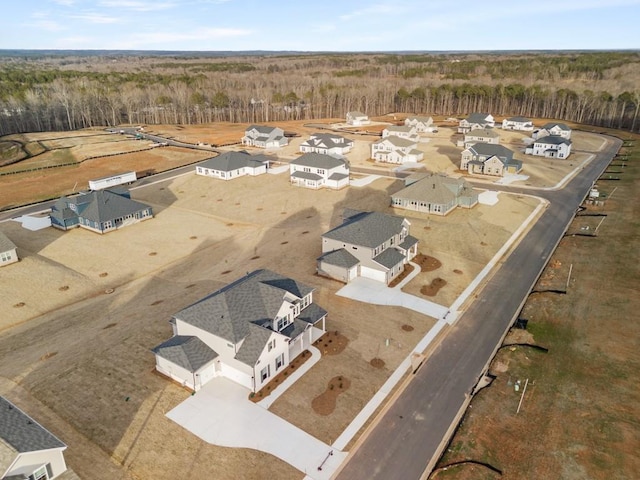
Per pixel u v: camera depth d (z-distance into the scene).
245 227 66.75
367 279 49.47
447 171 95.69
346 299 45.38
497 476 25.39
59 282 50.91
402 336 39.44
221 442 28.44
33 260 56.19
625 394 31.62
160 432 29.20
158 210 75.12
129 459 27.16
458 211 70.56
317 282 48.97
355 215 58.03
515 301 45.09
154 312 43.56
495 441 27.89
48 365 36.06
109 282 51.06
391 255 50.22
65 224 66.12
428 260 53.97
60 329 41.59
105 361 36.34
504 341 38.62
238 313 35.28
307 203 76.44
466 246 57.94
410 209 71.44
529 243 58.84
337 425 29.78
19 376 34.81
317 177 84.25
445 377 34.34
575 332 39.34
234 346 32.88
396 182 87.50
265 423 29.94
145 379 34.25
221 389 33.22
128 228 67.12
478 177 90.50
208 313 35.34
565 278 49.03
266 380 33.75
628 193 77.50
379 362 36.03
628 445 27.22
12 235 64.88
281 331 36.59
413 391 32.88
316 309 40.19
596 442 27.52
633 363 34.88
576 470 25.58
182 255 57.72
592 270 50.44
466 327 40.88
